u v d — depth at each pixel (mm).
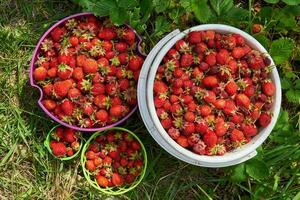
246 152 581
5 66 661
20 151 654
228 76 580
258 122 599
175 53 580
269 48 653
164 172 667
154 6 635
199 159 567
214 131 574
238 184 658
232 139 583
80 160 653
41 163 651
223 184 672
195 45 587
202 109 571
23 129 650
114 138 632
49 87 596
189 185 664
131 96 612
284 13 654
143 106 586
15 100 659
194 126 573
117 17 597
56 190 652
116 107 603
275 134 651
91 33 611
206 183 672
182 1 626
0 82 657
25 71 665
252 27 655
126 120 659
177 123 573
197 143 570
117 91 607
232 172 644
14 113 653
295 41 691
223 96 580
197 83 587
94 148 630
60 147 621
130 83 614
